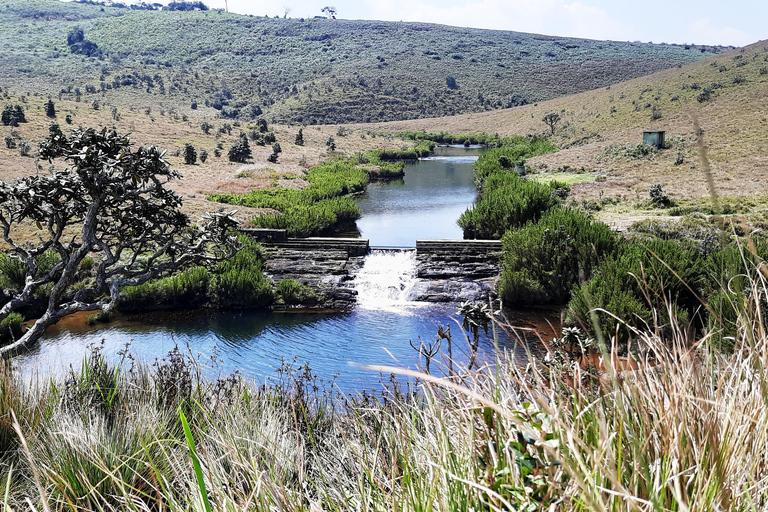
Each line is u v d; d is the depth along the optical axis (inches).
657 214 1334.9
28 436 146.7
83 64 7485.2
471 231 1293.1
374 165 2783.0
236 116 6043.3
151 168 402.6
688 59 7539.4
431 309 897.5
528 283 864.9
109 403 186.5
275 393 208.4
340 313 882.1
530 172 2343.8
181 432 157.5
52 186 378.6
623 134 2928.2
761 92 2812.5
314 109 6151.6
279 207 1572.3
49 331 759.7
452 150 4030.5
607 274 620.4
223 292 888.9
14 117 2751.0
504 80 6983.3
